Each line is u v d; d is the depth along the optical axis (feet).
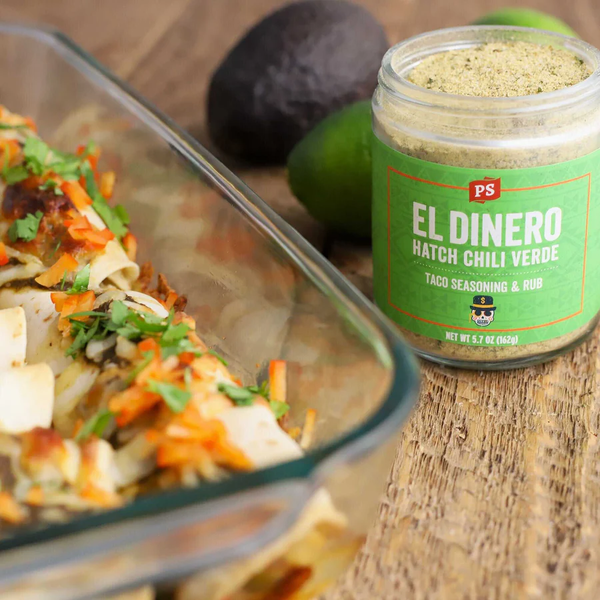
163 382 1.60
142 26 2.81
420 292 1.87
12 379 1.65
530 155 1.78
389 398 1.51
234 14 2.85
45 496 1.55
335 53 2.29
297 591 1.56
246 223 1.83
